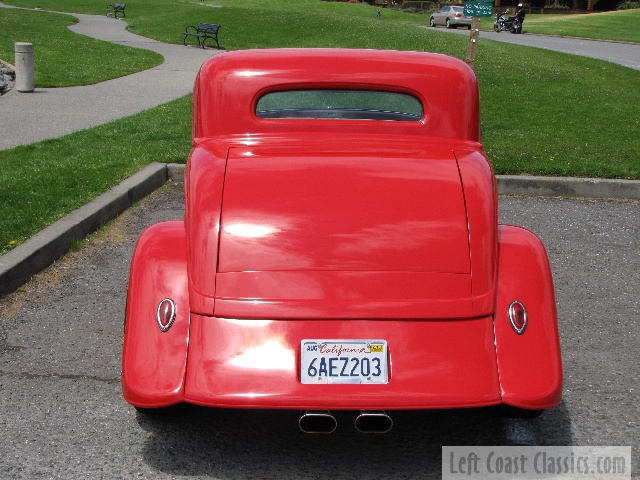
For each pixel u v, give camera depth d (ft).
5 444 12.20
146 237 12.42
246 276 11.19
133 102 49.73
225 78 13.74
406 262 11.34
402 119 13.96
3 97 50.44
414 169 12.55
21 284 18.86
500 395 10.71
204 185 12.17
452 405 10.53
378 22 122.01
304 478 11.44
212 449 12.17
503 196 29.12
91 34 106.42
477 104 14.16
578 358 15.81
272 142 13.55
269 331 10.86
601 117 46.83
